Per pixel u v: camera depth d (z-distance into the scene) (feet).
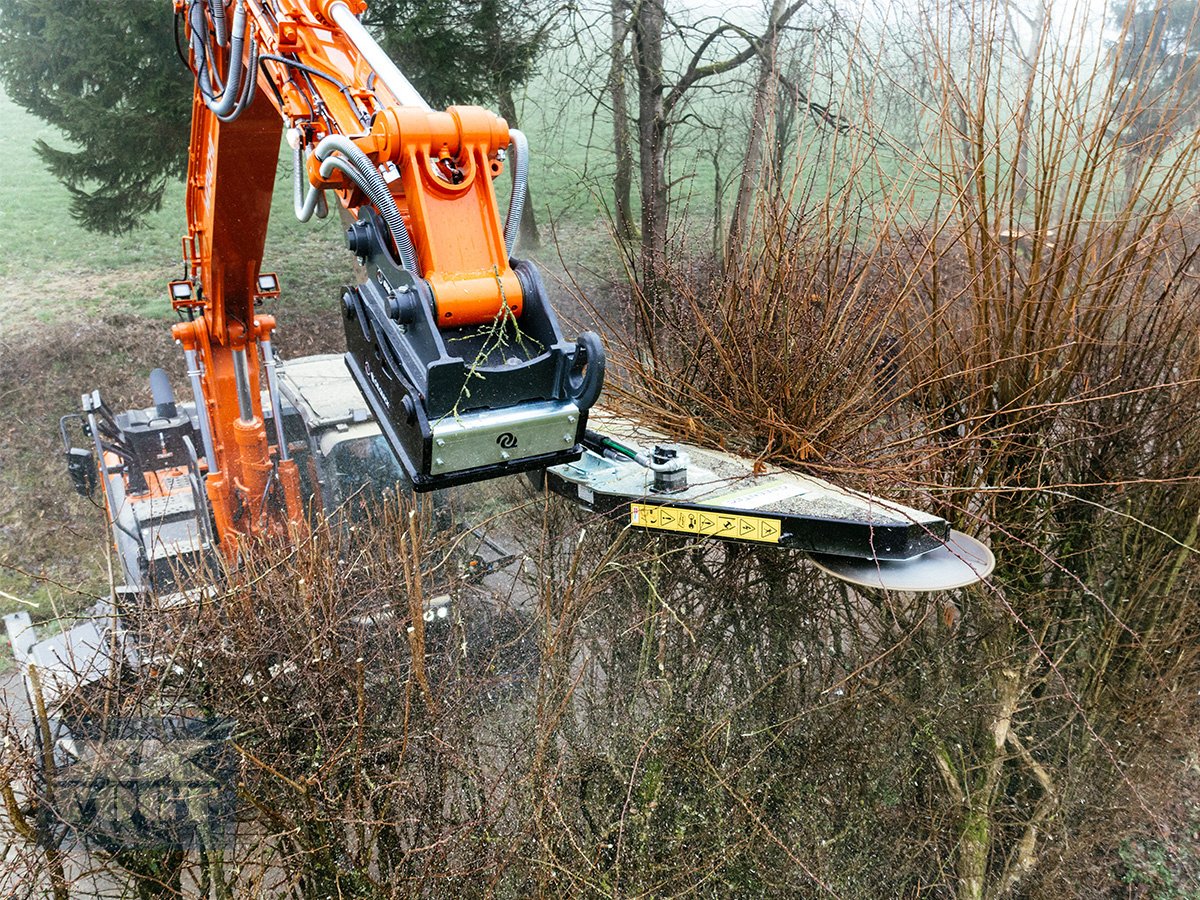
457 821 10.99
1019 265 15.07
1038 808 14.61
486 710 12.45
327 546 12.90
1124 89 12.31
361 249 9.87
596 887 10.53
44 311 45.16
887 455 12.55
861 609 13.65
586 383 8.82
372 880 10.47
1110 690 15.71
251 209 15.60
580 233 47.44
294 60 11.05
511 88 42.78
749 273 13.28
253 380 18.89
